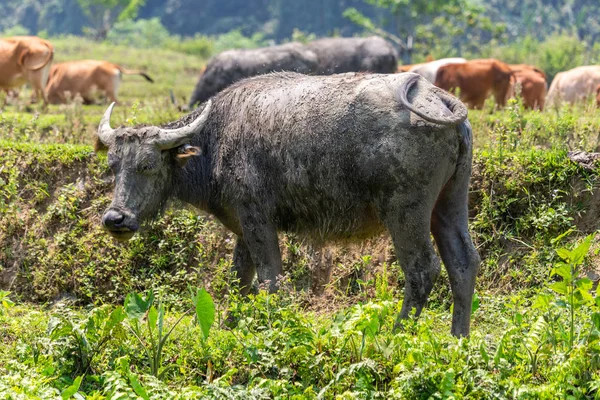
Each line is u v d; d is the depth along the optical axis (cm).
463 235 2086
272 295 2022
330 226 2147
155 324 1930
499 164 2720
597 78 4894
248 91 2241
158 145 2172
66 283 2756
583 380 1775
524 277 2538
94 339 1980
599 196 2652
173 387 1895
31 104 5044
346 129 2056
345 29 19625
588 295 1852
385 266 2527
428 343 1827
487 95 5075
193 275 2666
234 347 1967
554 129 3153
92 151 2989
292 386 1812
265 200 2186
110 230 2138
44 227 2864
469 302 2069
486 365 1820
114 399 1712
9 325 2220
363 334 1864
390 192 2025
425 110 1998
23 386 1742
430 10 11019
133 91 6719
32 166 2998
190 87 7181
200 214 2516
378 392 1759
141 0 15825
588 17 19650
